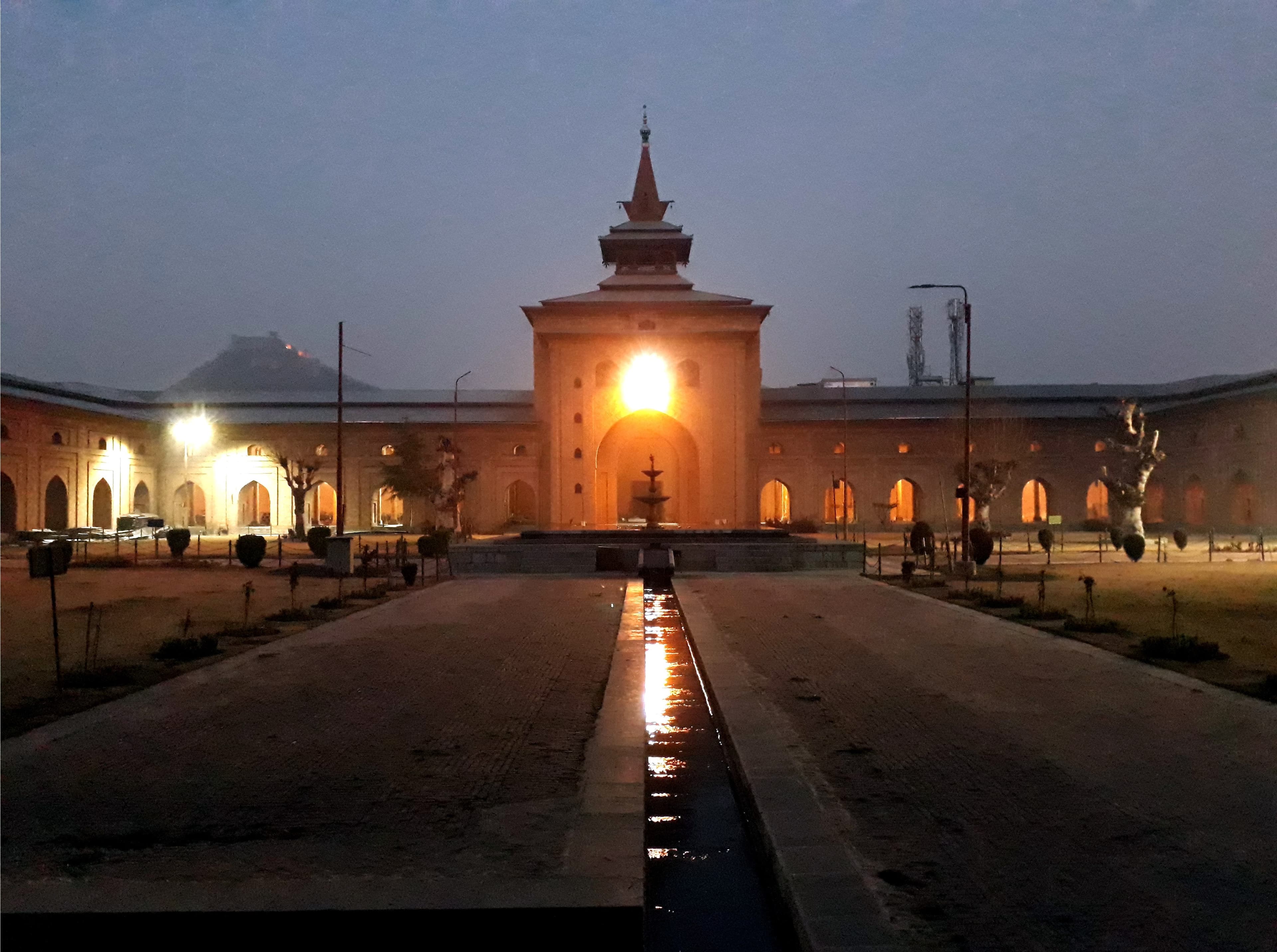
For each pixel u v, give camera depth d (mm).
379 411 45656
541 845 4805
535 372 43781
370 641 11562
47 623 13117
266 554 26500
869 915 3967
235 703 8062
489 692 8531
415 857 4660
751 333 40594
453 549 22422
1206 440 40312
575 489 40500
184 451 45062
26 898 4133
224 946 4012
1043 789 5641
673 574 20922
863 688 8555
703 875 5039
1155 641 10266
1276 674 8570
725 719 7410
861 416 43719
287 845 4840
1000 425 43250
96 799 5566
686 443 42500
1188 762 6176
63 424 38375
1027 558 26344
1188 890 4230
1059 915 3988
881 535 39906
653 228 43750
